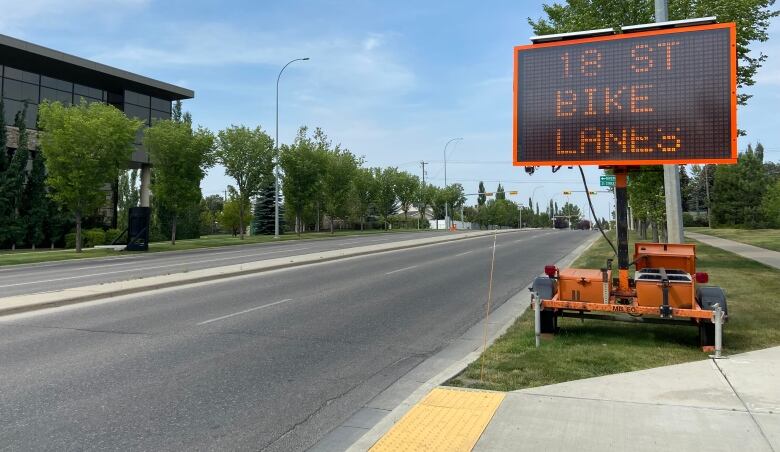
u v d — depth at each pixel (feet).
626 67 26.30
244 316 34.94
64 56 124.77
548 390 19.10
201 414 17.97
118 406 18.58
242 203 144.05
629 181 68.69
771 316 31.37
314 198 166.50
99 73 134.21
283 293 44.80
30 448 15.17
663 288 24.63
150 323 32.58
